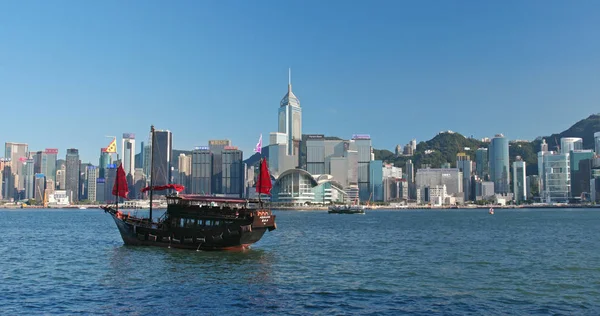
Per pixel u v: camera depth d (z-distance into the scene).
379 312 46.62
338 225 186.50
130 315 45.06
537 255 86.69
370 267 72.62
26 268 70.88
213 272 66.81
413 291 55.62
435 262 77.94
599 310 47.69
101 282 59.91
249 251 88.94
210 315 45.16
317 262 77.44
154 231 88.75
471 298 52.31
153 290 55.34
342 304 49.53
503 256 85.25
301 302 50.19
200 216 84.88
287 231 149.12
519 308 48.28
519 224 195.00
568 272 68.44
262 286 57.84
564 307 48.75
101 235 128.12
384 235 132.75
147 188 94.12
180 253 83.56
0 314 45.47
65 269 69.44
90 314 45.38
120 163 95.56
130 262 74.88
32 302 49.91
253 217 82.69
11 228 163.38
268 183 90.81
